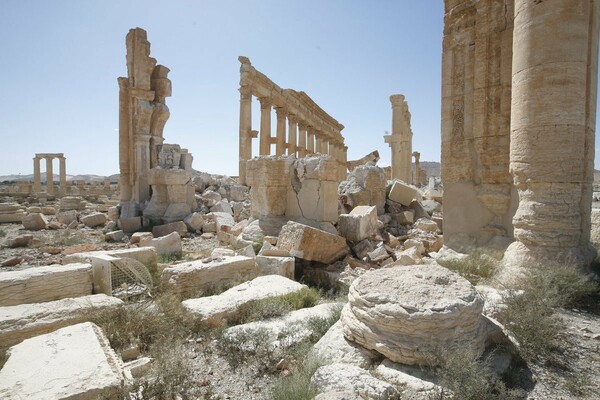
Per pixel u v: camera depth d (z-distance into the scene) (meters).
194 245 12.55
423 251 9.02
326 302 6.13
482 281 5.79
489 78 7.46
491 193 7.36
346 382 2.96
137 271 6.19
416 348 3.23
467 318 3.37
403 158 24.33
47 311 4.55
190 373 3.74
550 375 3.30
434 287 3.68
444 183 8.35
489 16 7.41
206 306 5.12
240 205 17.95
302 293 5.93
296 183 10.58
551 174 5.46
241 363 3.95
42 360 3.33
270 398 3.23
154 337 4.52
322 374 3.14
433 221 11.82
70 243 12.68
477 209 7.75
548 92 5.48
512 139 6.06
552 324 3.92
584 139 5.56
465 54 8.05
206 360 4.04
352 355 3.55
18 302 5.09
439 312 3.27
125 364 3.77
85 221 17.22
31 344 3.63
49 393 2.84
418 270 4.20
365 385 2.90
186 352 4.24
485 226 7.58
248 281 6.50
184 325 4.84
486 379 3.02
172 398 3.19
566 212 5.39
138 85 18.17
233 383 3.58
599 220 8.59
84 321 4.57
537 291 4.46
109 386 2.99
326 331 4.45
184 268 6.30
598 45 6.04
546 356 3.56
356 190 12.11
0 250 11.66
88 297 5.13
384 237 10.54
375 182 12.41
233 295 5.59
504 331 3.91
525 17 5.75
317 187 9.98
